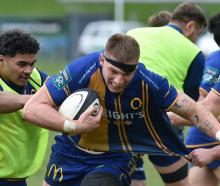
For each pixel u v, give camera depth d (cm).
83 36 8906
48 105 1372
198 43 7800
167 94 1395
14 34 1451
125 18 11825
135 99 1394
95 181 1417
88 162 1480
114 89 1348
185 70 1777
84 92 1370
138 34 1827
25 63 1458
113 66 1316
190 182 1933
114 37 1323
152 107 1408
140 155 1609
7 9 12612
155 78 1391
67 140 1507
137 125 1436
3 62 1461
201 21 1878
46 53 8906
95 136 1455
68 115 1357
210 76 1817
